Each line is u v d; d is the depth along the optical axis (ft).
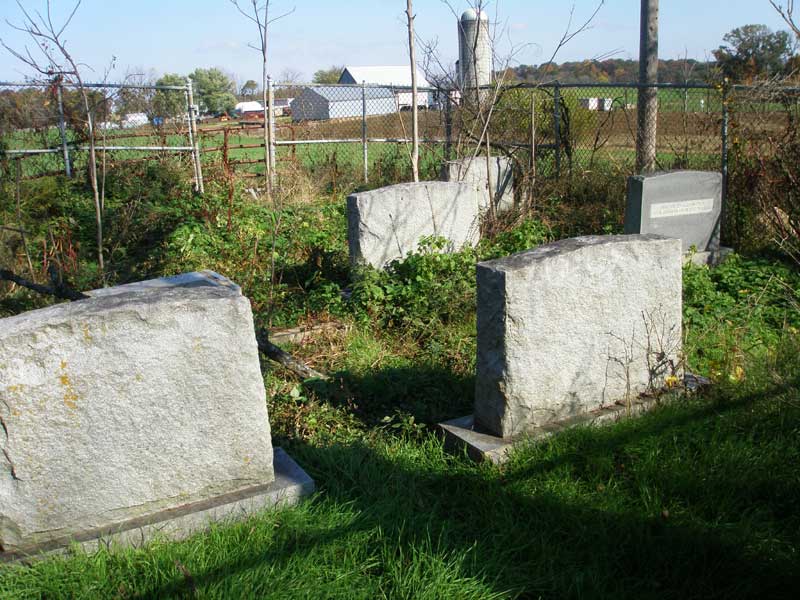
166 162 36.58
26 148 35.63
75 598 8.36
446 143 39.73
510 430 12.20
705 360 15.53
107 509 9.44
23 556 8.89
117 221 29.35
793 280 21.83
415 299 18.79
